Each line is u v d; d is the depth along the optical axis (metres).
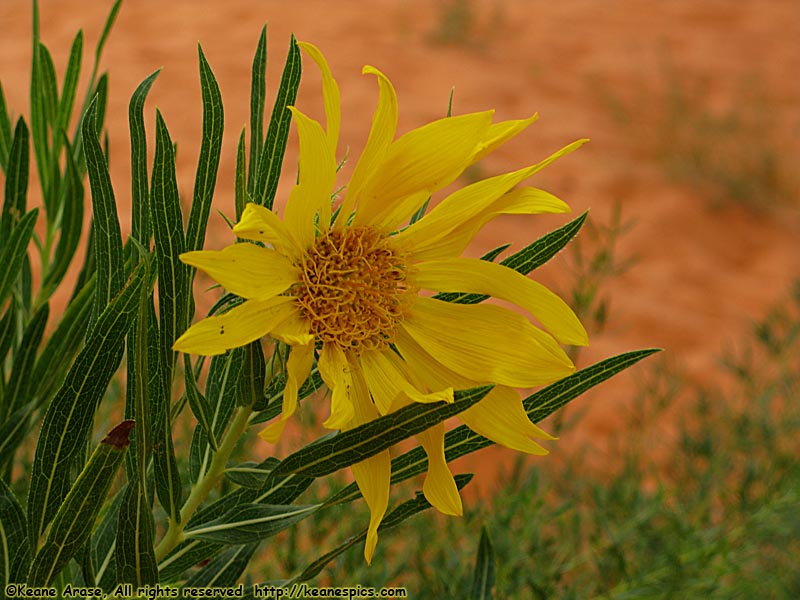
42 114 0.70
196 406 0.57
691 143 3.06
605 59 3.81
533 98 3.36
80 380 0.57
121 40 3.28
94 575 0.61
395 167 0.57
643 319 2.22
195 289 1.15
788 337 1.17
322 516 0.80
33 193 2.05
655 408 1.21
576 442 1.68
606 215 2.68
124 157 2.50
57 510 0.58
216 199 2.35
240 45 3.35
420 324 0.57
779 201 2.90
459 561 0.83
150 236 0.59
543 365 0.57
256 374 0.56
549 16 4.20
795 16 4.51
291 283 0.56
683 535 0.90
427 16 3.89
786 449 1.06
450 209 0.58
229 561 0.62
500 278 0.58
